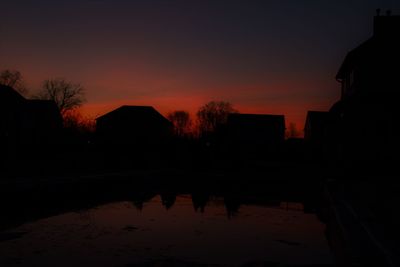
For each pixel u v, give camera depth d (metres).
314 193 25.44
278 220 16.03
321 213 17.98
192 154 45.78
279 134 62.06
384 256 7.47
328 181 23.33
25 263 9.65
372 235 9.03
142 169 39.47
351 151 24.84
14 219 15.38
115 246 11.38
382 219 11.12
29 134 39.66
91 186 25.75
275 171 38.44
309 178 31.75
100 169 35.59
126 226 14.52
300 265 9.59
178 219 16.12
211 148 47.44
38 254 10.46
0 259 9.97
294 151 48.91
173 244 11.68
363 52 26.56
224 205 20.41
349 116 25.48
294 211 18.52
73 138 42.09
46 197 21.05
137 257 10.27
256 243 11.88
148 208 19.12
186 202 21.47
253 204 20.78
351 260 7.62
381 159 24.06
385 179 23.12
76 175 28.45
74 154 37.50
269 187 28.72
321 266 9.48
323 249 11.17
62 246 11.34
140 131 59.66
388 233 9.28
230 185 30.03
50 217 16.06
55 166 32.62
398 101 24.19
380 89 26.06
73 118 63.28
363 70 26.45
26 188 20.20
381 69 26.25
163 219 16.08
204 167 43.78
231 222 15.57
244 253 10.70
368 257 7.69
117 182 28.58
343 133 26.83
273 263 9.79
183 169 42.41
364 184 21.48
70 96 62.78
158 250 10.98
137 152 43.47
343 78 33.56
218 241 12.17
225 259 10.14
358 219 11.14
